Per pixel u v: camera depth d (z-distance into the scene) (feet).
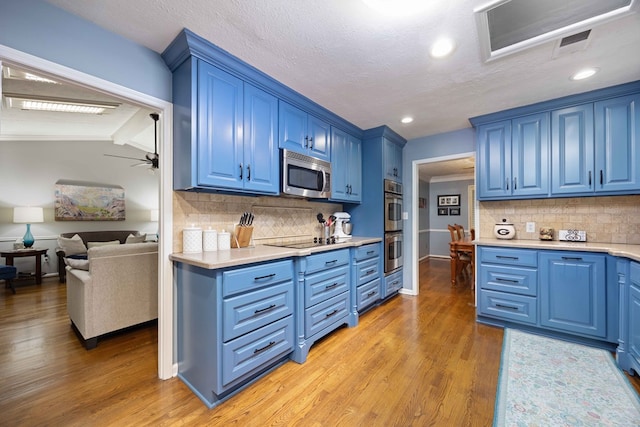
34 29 4.42
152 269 8.95
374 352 7.26
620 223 8.42
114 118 13.09
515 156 9.23
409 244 12.71
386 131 11.18
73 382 6.02
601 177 7.88
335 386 5.82
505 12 4.85
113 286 8.07
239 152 6.54
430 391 5.63
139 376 6.26
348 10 4.73
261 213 8.61
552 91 7.92
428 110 9.32
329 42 5.64
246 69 6.49
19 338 8.28
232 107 6.40
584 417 4.85
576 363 6.63
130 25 5.12
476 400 5.33
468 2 4.55
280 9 4.72
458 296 12.35
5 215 15.74
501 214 10.28
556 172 8.54
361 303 9.55
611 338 7.11
